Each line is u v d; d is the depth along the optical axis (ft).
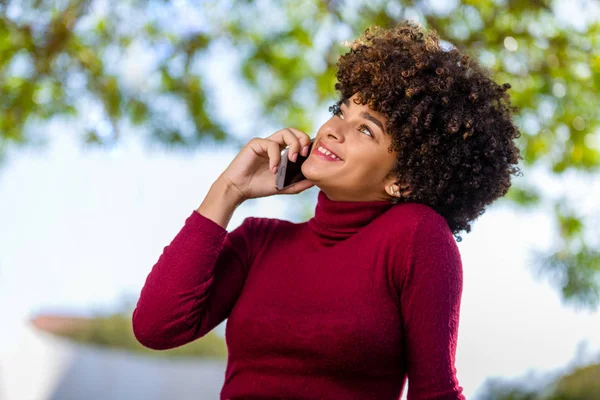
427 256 4.39
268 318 4.56
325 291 4.49
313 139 4.91
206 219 4.75
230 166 4.88
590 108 11.07
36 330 24.72
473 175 4.72
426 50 4.76
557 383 13.34
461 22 10.71
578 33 10.94
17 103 12.08
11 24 11.41
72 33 11.97
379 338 4.34
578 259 11.30
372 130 4.58
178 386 22.35
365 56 4.77
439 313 4.34
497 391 13.91
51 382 21.65
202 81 12.69
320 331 4.37
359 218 4.66
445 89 4.57
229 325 4.77
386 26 10.61
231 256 4.94
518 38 10.53
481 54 10.46
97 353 23.61
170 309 4.64
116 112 12.33
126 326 25.67
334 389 4.39
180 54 12.33
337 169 4.60
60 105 12.60
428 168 4.64
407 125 4.55
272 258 4.88
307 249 4.77
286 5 12.69
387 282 4.44
